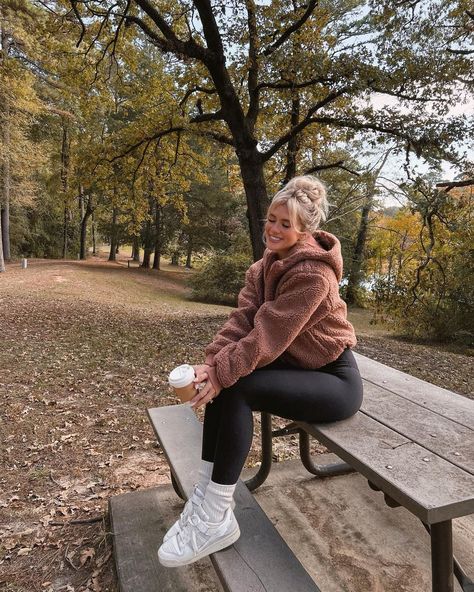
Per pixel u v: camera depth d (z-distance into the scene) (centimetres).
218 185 2464
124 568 199
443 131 824
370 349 923
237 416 150
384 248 2066
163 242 2809
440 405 180
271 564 140
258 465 312
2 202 2227
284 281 156
